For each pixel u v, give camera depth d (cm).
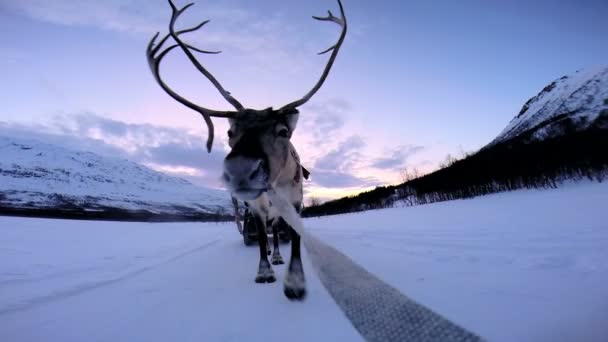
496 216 745
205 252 666
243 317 240
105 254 648
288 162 339
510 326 175
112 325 242
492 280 262
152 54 338
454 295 235
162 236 1146
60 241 879
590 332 156
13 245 757
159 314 260
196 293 322
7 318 267
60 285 378
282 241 759
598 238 370
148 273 445
